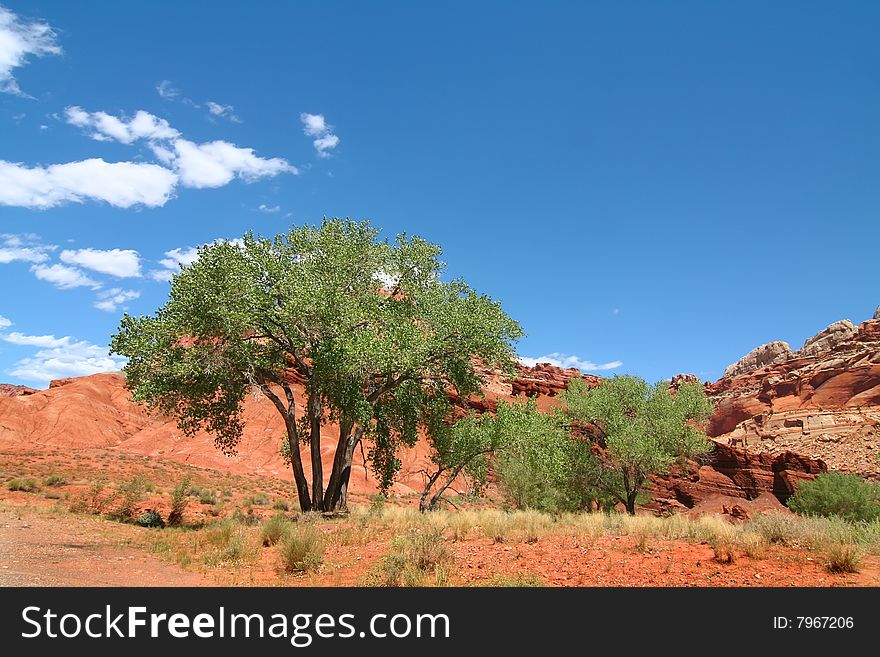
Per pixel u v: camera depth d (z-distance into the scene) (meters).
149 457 45.53
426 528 13.35
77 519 17.69
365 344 19.02
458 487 45.28
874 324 148.62
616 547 10.52
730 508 43.09
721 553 9.08
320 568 9.78
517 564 9.27
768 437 129.38
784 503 61.66
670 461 31.08
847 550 8.07
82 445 53.91
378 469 24.73
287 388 21.42
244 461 50.03
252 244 20.55
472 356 22.67
